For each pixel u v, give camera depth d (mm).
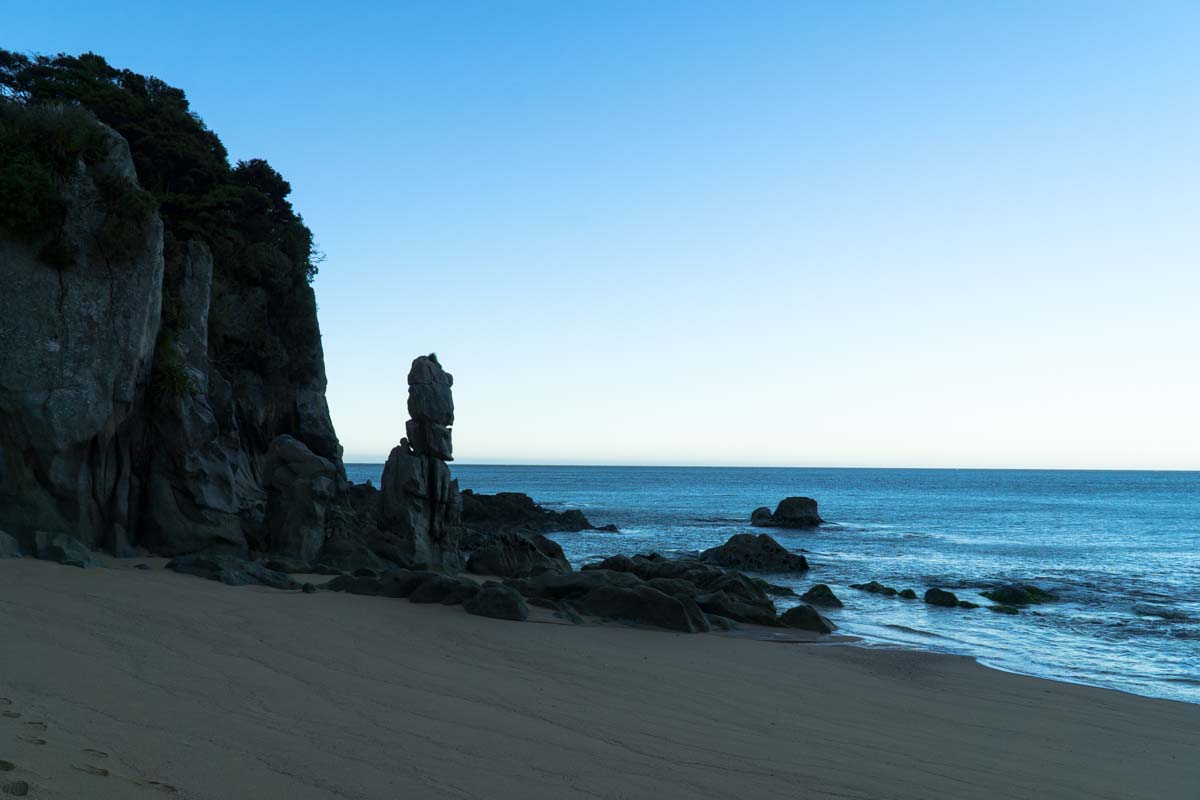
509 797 6867
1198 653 21125
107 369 21250
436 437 29688
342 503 28047
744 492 162375
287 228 50531
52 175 21359
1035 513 97688
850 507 111625
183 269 32031
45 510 20141
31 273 20734
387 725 8781
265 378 44562
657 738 9453
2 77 43031
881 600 30344
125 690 8969
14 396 20031
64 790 5375
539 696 11133
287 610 15953
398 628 15555
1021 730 11906
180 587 17281
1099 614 27812
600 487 187250
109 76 47688
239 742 7520
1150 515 93688
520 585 21188
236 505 24453
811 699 12773
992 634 23453
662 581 22781
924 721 11984
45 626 11906
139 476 22969
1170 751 11320
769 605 23469
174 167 44250
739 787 7883
